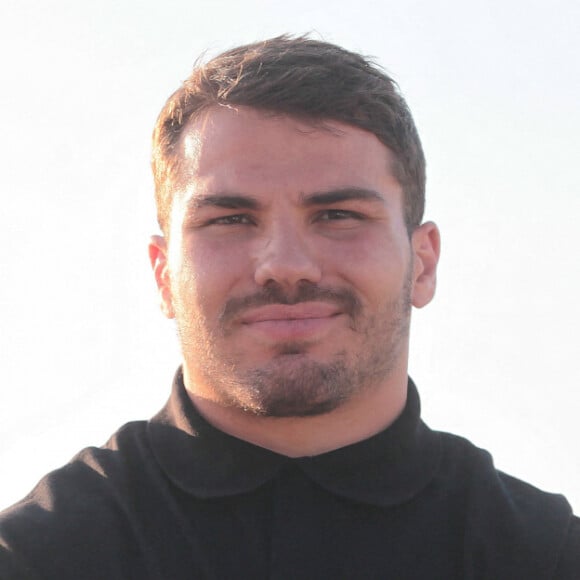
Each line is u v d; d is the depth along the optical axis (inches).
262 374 148.9
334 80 154.9
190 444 153.6
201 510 150.1
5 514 151.9
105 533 148.9
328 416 152.6
